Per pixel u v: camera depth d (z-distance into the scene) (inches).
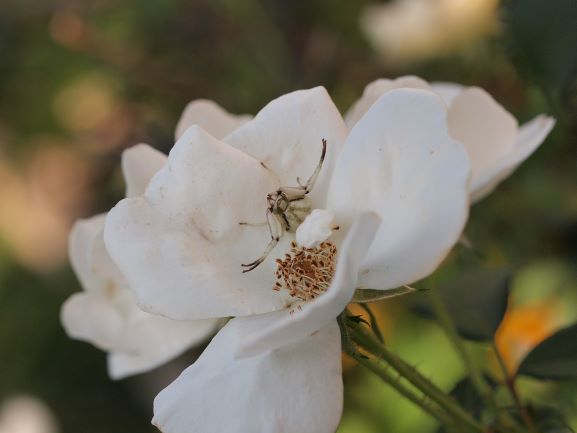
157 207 7.3
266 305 7.2
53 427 20.9
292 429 6.8
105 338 9.1
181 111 19.8
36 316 24.0
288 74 19.2
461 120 8.5
